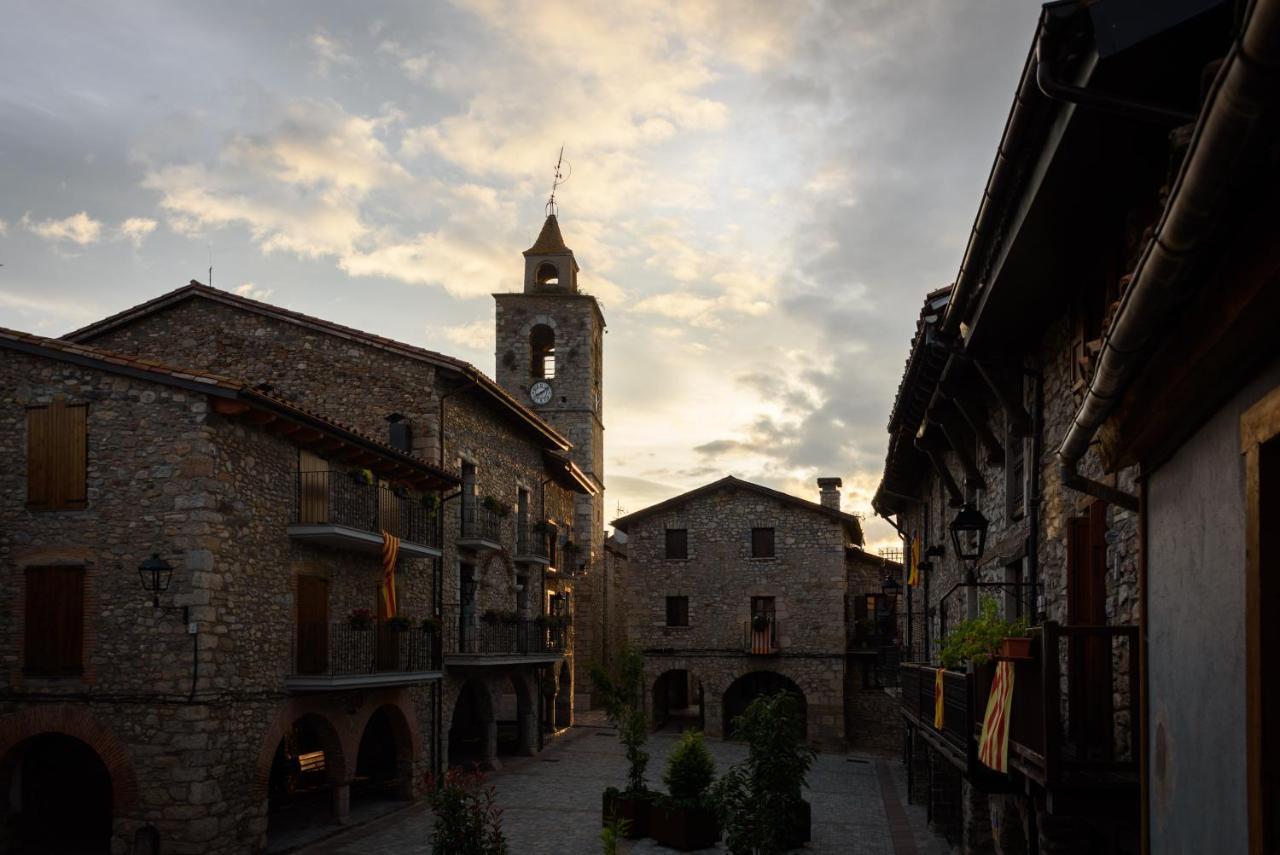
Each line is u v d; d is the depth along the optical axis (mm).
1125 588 7516
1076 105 6242
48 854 16797
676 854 18438
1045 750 6543
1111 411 4918
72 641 16359
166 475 16453
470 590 26766
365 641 20391
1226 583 4039
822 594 36062
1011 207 7980
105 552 16500
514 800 23281
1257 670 3572
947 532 18219
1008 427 11742
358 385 24422
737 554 36812
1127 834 6836
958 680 9867
